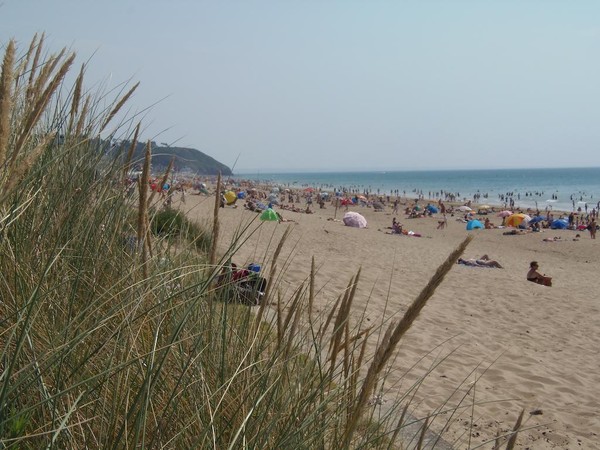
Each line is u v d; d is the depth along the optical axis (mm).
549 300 14469
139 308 2125
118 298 2158
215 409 1842
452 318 11234
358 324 2549
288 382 2098
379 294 11945
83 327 1890
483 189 156875
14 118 2371
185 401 1922
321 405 1927
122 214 2723
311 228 29469
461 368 7898
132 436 1639
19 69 1950
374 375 1531
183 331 2090
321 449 1912
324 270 13305
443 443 4145
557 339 10719
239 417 1940
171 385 1965
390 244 27359
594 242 39375
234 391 2053
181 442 1787
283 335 2250
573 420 6508
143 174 2203
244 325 2377
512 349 9461
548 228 50469
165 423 1823
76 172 2656
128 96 2857
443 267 1389
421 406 5887
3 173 1442
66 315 2002
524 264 26516
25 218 2361
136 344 1999
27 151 2268
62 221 2359
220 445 1844
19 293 1996
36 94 1928
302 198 84000
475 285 15938
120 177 2848
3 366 1666
